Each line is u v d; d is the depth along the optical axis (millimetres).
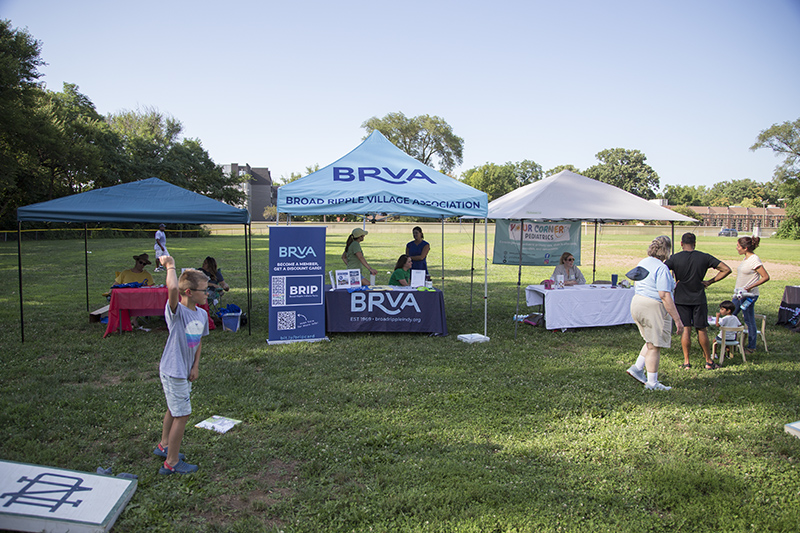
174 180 50500
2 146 32000
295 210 7297
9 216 38219
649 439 4211
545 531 2959
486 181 81188
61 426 4305
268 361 6531
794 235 50281
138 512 3086
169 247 28531
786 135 51969
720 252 29125
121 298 7801
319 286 7652
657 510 3256
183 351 3422
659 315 5371
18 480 3197
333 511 3145
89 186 44844
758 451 4074
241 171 80688
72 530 2842
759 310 10555
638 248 30969
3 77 27484
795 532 3010
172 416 3475
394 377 5887
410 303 8031
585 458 3902
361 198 7324
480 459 3850
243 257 22125
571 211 8164
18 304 10453
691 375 6125
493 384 5637
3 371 5859
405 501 3250
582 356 6910
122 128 56781
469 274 17078
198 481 3465
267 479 3564
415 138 76312
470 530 2949
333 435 4227
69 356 6566
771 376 6098
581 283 9250
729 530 3012
